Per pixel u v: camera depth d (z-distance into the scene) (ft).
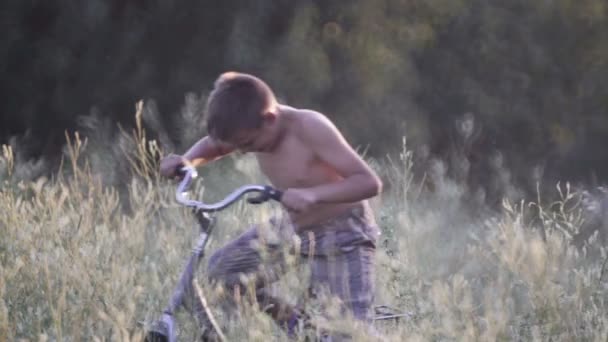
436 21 190.08
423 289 67.77
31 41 165.07
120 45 165.27
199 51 166.81
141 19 166.61
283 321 59.62
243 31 165.89
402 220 73.41
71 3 163.53
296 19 171.22
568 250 60.29
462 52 191.52
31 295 63.41
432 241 74.59
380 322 62.69
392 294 64.18
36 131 164.66
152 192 79.25
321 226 60.85
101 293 61.26
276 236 59.00
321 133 58.34
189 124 113.70
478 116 188.14
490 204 122.31
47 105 164.45
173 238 70.74
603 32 203.72
